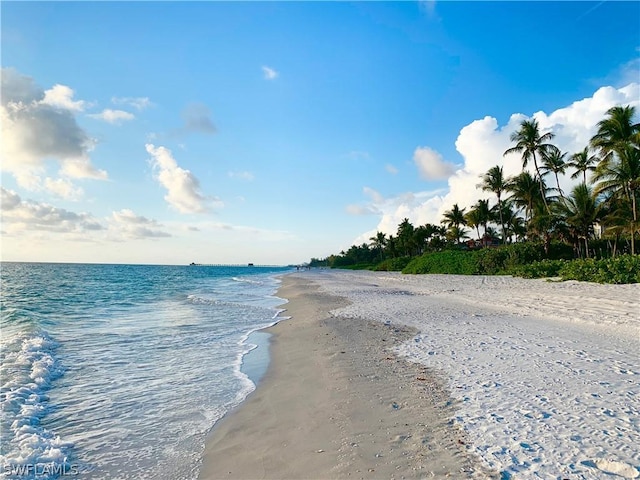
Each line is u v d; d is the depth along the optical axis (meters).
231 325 15.34
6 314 18.16
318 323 14.69
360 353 9.67
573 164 42.91
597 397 5.92
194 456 5.04
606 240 41.91
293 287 39.84
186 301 25.83
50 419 6.24
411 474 4.14
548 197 43.62
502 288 23.91
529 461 4.21
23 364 9.09
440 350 9.38
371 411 5.97
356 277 58.28
